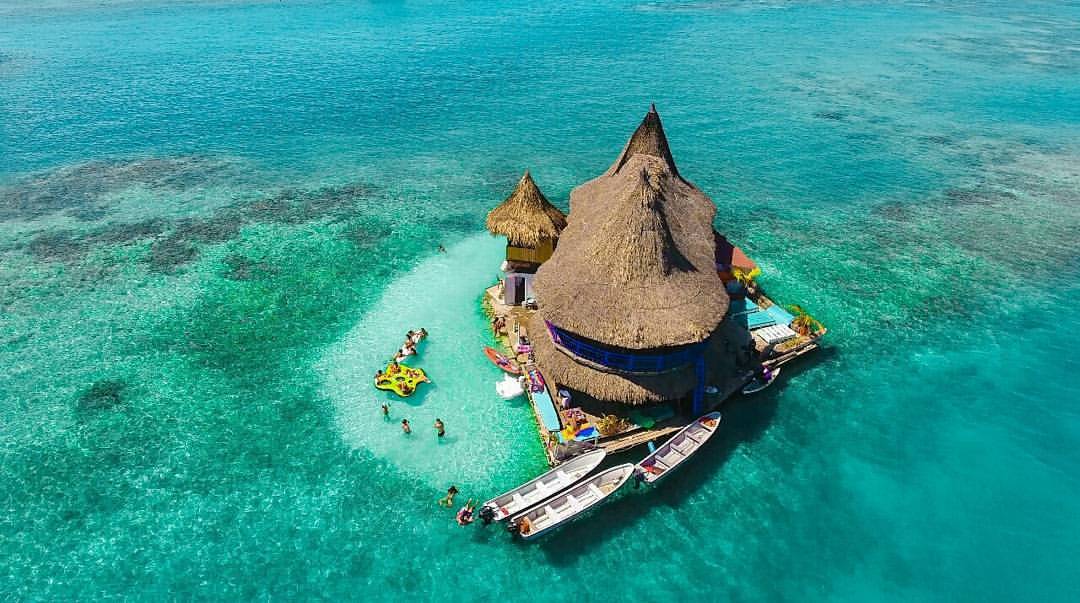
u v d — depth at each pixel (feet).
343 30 320.91
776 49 280.31
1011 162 157.58
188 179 143.64
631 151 97.14
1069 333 92.27
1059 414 77.66
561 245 80.64
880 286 103.91
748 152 163.43
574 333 66.69
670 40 300.61
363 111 193.36
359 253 112.16
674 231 76.48
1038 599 57.11
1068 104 202.18
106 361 84.79
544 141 169.89
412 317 93.66
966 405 79.10
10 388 79.66
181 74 230.27
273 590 56.85
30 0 408.46
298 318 94.02
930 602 56.95
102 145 163.43
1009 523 64.18
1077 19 355.97
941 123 186.60
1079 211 130.93
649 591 57.57
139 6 389.39
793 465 70.59
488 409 76.13
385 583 57.67
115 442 71.87
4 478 67.15
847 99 207.82
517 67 248.52
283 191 137.90
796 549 61.62
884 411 78.07
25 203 130.41
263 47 278.26
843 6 403.13
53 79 220.23
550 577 58.59
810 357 86.99
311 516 63.52
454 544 61.11
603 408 72.38
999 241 118.93
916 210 132.05
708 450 72.28
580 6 417.69
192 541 61.00
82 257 110.22
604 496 62.39
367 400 77.77
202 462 69.41
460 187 140.77
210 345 88.02
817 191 141.18
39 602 55.36
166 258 110.22
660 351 66.74
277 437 72.54
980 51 276.21
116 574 57.88
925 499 66.80
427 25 338.95
